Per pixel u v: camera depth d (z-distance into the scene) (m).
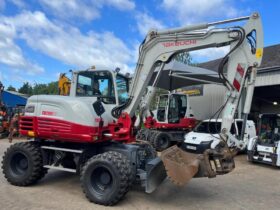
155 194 5.96
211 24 5.77
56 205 5.07
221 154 5.32
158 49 6.11
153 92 6.24
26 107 6.23
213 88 14.94
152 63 6.14
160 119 13.19
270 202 5.75
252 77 5.49
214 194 6.16
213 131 10.20
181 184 4.92
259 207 5.43
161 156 5.32
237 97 5.57
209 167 5.06
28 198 5.40
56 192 5.81
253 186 6.96
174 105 13.45
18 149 6.12
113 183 5.07
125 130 5.97
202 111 15.27
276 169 9.20
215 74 12.21
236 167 9.38
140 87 6.14
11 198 5.37
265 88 16.72
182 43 5.95
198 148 9.59
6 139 15.45
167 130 13.25
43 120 5.95
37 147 6.20
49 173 7.32
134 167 5.63
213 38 5.76
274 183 7.36
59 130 5.77
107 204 5.11
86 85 6.44
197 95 15.48
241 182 7.33
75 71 6.55
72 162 6.21
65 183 6.46
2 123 15.95
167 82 13.49
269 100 19.62
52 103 5.91
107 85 6.21
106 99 6.17
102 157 5.21
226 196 6.05
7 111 17.09
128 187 5.16
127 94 6.54
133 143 6.17
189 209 5.17
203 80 12.89
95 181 5.29
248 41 5.58
